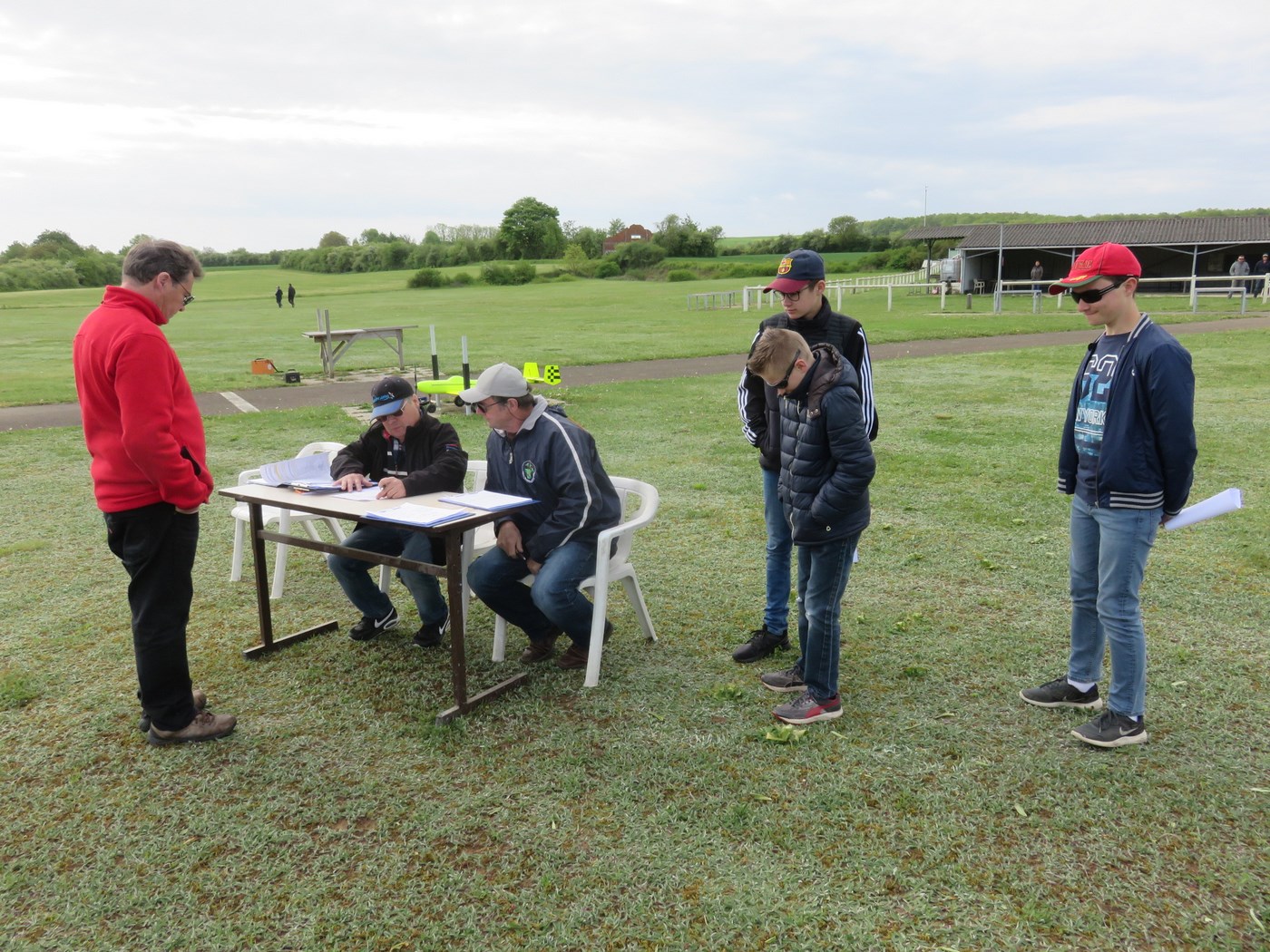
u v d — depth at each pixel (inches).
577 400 483.8
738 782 123.7
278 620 188.9
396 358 764.6
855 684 153.3
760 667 162.1
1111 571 126.9
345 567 169.6
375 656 170.7
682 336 900.6
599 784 124.0
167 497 124.6
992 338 785.6
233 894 103.3
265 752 134.8
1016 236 1524.4
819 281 154.1
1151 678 151.6
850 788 121.6
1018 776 123.6
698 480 306.0
